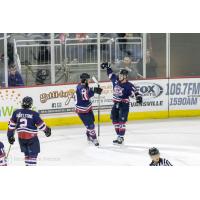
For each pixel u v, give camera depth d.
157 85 36.38
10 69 35.34
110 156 28.00
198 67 40.38
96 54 37.47
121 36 37.59
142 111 36.25
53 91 34.31
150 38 38.59
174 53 39.97
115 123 30.34
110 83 35.53
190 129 33.59
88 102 29.67
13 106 33.44
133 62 37.97
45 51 36.81
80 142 30.77
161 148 29.41
